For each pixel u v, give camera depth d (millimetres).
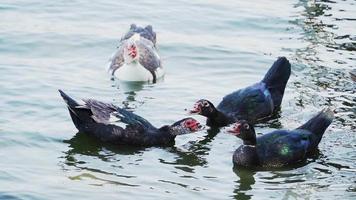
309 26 24344
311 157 18141
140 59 21578
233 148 18547
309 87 20953
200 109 19125
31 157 17625
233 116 19453
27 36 23125
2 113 19188
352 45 23234
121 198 16203
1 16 24281
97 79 21297
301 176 17422
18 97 19891
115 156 18016
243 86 21047
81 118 18672
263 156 17781
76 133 18703
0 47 22516
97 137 18578
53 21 24172
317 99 20375
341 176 17406
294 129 18641
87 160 17734
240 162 17719
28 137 18328
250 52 22734
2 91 20094
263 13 25078
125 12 24984
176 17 24766
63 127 18875
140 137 18500
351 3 25906
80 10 24938
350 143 18578
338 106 20047
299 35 23844
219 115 19266
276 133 18234
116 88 20938
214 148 18531
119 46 22578
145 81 21281
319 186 17016
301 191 16797
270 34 23922
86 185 16672
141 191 16531
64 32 23516
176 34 23781
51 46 22781
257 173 17531
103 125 18578
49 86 20547
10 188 16344
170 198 16297
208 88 20953
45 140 18312
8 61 21766
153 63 21656
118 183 16812
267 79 20234
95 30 23797
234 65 22094
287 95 20562
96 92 20625
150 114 19641
